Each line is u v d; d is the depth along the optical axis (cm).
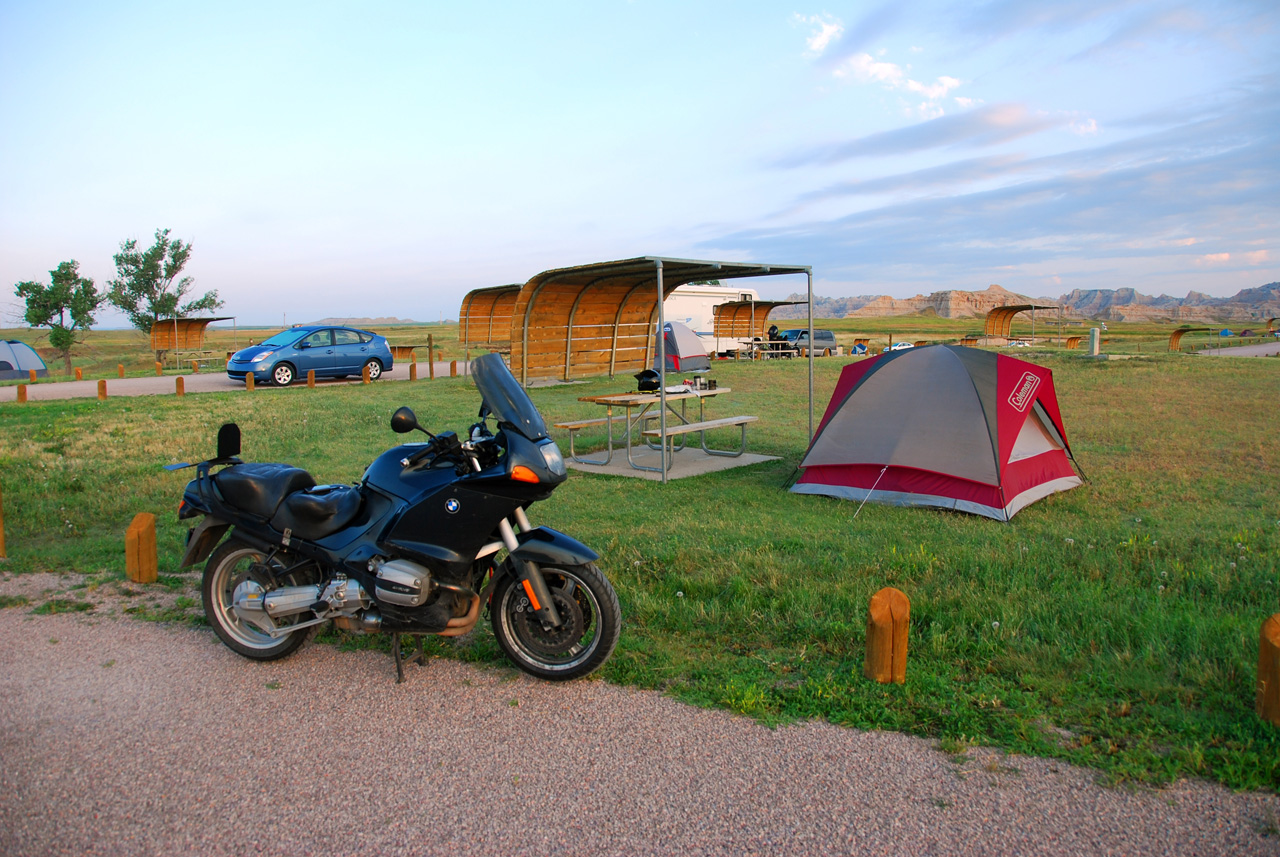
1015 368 821
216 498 440
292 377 2133
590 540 662
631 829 279
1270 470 979
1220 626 450
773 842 272
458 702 380
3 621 486
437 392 1875
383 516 406
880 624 386
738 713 366
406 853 267
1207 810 288
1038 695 379
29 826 280
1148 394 1745
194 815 288
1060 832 276
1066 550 629
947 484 802
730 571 570
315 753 332
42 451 1092
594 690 392
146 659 430
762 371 2370
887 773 315
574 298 1919
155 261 4112
